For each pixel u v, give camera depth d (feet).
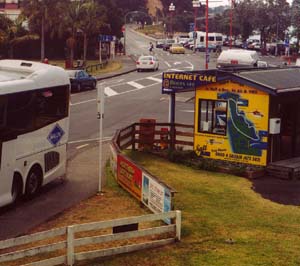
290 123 67.51
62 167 56.49
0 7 311.27
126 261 35.53
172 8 398.83
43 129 52.21
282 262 35.73
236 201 51.83
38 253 33.53
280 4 315.37
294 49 299.17
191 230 41.73
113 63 226.38
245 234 41.47
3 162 45.91
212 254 36.86
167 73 71.56
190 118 101.81
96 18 217.36
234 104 66.18
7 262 35.35
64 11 207.10
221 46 317.83
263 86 63.10
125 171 53.01
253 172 62.44
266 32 317.42
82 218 44.88
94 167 63.16
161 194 43.52
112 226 35.99
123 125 93.09
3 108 45.68
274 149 65.31
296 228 43.62
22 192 49.29
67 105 56.34
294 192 56.59
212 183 58.80
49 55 242.78
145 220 37.47
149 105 117.60
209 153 68.54
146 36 472.85
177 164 67.46
